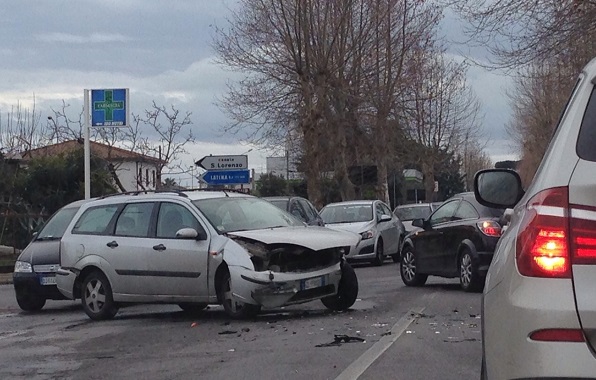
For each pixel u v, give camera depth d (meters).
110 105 25.03
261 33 32.41
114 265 12.48
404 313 11.76
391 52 36.34
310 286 11.32
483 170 6.43
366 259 22.30
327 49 31.77
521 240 4.00
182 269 11.77
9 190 31.23
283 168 59.84
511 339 3.92
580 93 4.22
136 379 7.95
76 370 8.59
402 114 38.59
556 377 3.73
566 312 3.75
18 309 15.62
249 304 11.27
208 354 9.07
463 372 7.64
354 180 38.91
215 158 26.88
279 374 7.79
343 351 8.81
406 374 7.60
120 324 12.12
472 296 13.63
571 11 16.53
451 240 14.56
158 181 30.36
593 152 3.95
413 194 65.06
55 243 15.07
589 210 3.83
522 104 49.09
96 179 31.73
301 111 32.41
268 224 12.20
